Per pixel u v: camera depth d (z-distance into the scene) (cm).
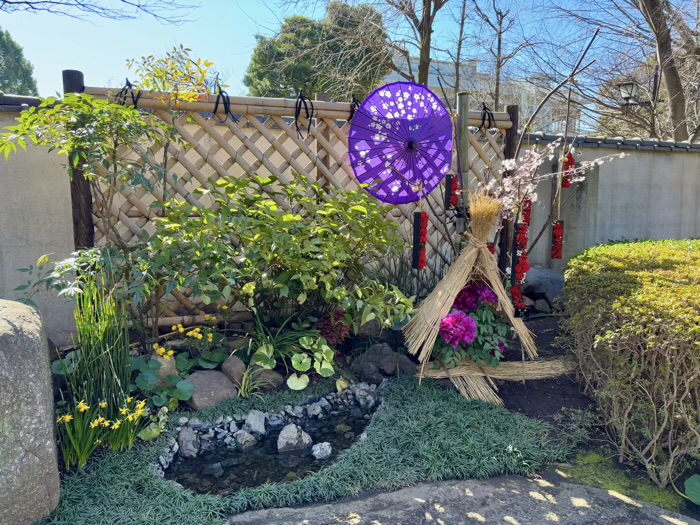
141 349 318
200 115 341
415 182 378
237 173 411
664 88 1005
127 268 297
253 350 327
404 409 283
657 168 631
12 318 197
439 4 728
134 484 218
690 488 220
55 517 192
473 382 310
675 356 225
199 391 288
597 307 273
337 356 349
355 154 363
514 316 345
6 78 1445
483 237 316
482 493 222
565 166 373
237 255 307
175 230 304
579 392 312
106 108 277
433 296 327
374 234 333
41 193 377
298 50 851
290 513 209
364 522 203
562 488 227
